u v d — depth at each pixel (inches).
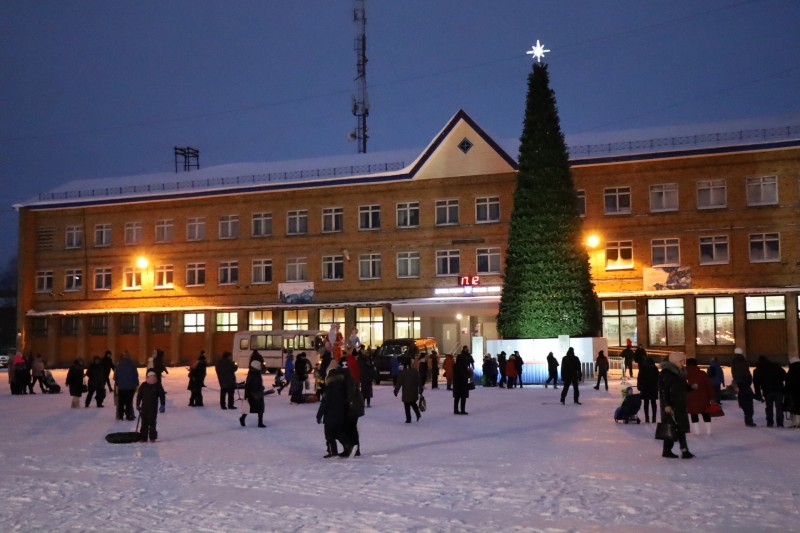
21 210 2783.0
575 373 1145.4
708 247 2159.2
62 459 666.8
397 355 1748.3
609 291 2214.6
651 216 2199.8
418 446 726.5
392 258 2428.6
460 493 490.0
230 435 834.2
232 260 2588.6
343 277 2472.9
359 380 1145.4
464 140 2385.6
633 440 749.9
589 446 710.5
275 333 2237.9
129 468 613.6
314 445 749.9
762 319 2118.6
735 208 2140.7
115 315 2694.4
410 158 2556.6
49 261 2763.3
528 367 1617.9
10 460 663.1
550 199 1731.1
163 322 2662.4
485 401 1221.1
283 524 410.6
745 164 2142.0
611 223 2226.9
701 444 710.5
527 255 1728.6
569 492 487.5
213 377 2031.3
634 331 2213.3
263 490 510.0
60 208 2763.3
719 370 987.9
